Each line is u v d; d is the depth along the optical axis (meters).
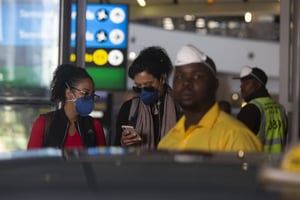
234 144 3.63
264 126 6.32
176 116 5.45
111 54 10.13
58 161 2.05
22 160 2.07
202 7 13.38
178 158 2.12
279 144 6.42
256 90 6.75
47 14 7.31
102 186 1.68
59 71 5.23
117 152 2.29
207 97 3.78
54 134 5.14
